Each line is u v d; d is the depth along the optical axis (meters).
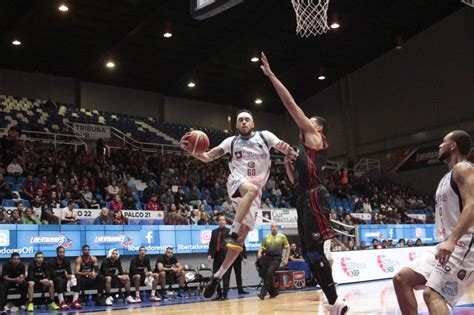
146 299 11.76
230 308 8.62
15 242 10.66
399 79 24.92
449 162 3.65
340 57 25.11
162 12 18.56
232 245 4.26
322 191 4.08
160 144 21.17
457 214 3.42
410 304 3.60
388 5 20.64
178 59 22.59
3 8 17.17
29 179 13.70
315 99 29.05
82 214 12.80
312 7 8.88
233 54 22.62
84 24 18.92
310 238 4.03
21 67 22.22
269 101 28.36
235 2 6.25
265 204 17.19
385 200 22.34
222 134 26.73
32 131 18.05
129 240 12.27
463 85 22.22
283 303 9.29
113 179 16.06
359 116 26.75
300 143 4.20
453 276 3.33
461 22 22.31
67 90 23.41
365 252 14.79
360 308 7.63
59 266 10.57
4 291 9.94
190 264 13.38
